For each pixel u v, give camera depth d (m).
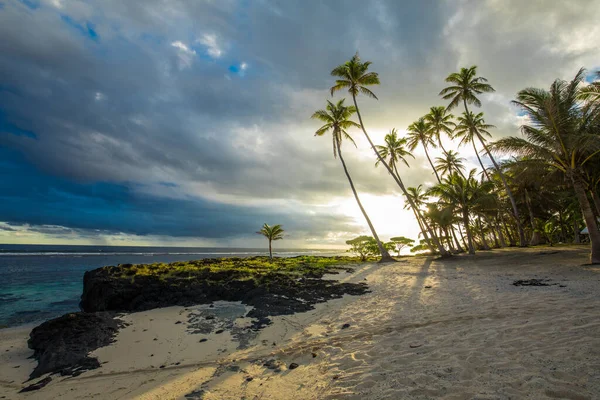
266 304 11.11
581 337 4.84
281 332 8.12
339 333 7.34
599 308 6.50
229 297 12.97
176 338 8.15
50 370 6.46
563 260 17.38
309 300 11.59
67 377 6.00
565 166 15.47
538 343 4.85
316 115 28.66
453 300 9.50
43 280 25.70
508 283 11.67
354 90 28.11
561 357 4.20
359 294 12.34
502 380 3.80
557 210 35.09
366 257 33.91
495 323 6.35
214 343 7.62
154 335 8.47
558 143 14.84
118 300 12.51
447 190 29.09
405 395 3.76
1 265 39.25
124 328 9.17
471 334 5.82
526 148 15.33
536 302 7.82
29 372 6.68
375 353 5.58
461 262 22.62
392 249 40.25
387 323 7.64
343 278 16.86
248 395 4.58
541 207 34.91
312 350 6.32
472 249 27.83
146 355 7.00
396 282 14.59
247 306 11.62
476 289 10.94
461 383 3.87
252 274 16.05
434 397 3.62
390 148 34.25
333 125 29.06
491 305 8.12
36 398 5.21
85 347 7.52
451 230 39.19
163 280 13.73
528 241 45.94
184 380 5.48
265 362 6.02
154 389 5.18
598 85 14.41
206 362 6.35
